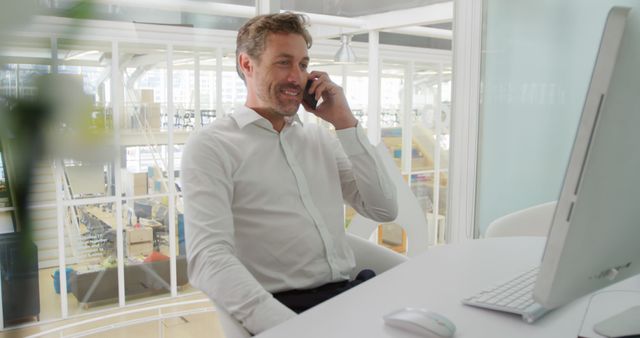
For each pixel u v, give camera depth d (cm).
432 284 125
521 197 311
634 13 67
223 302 135
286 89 166
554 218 76
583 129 71
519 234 225
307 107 176
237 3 360
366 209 185
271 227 163
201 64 371
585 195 73
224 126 167
